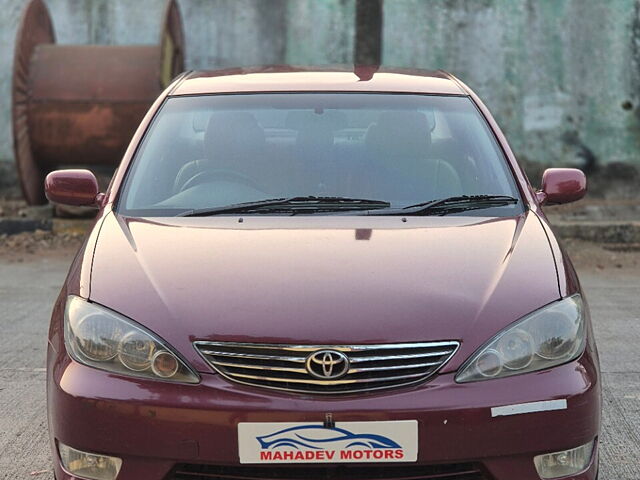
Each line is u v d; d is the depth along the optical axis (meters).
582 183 9.67
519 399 6.64
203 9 29.72
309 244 7.83
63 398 6.86
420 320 6.86
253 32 29.80
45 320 15.98
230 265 7.48
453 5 29.70
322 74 10.66
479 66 29.86
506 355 6.79
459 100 10.24
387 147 9.50
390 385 6.68
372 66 11.40
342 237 7.99
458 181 9.19
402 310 6.94
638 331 15.09
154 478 6.66
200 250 7.76
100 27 29.83
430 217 8.59
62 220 25.36
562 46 29.61
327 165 9.26
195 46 29.84
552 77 29.72
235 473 6.66
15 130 25.19
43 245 24.11
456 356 6.75
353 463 6.54
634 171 29.84
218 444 6.56
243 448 6.54
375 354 6.73
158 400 6.63
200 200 8.89
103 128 25.80
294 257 7.59
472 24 29.75
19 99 25.39
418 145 9.55
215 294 7.13
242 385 6.68
